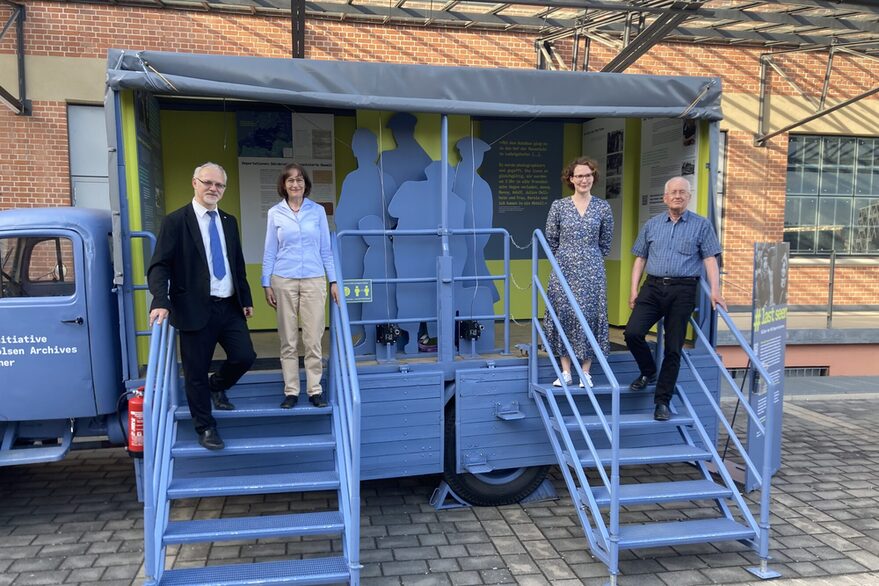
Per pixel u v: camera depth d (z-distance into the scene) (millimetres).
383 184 4641
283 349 4109
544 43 9570
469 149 4762
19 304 4102
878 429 6633
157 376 3543
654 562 3846
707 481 4156
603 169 6449
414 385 4359
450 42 9422
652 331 5805
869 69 10906
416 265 4668
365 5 8625
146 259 4230
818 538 4176
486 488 4617
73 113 8648
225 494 3576
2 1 8078
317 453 4312
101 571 3682
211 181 3711
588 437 3906
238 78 4031
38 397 4164
